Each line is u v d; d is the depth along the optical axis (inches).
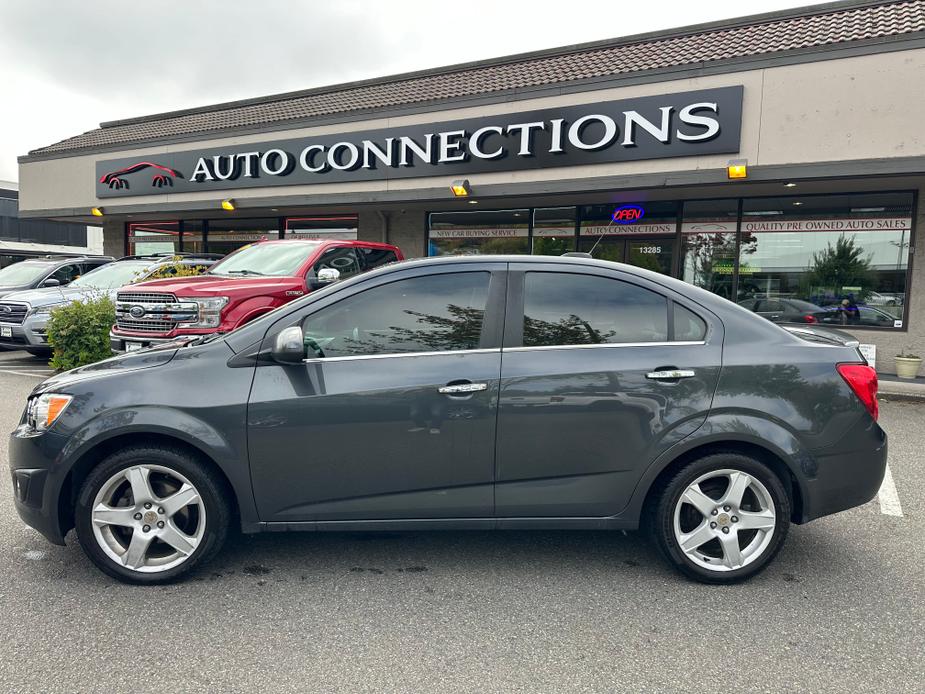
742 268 439.5
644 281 134.0
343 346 129.7
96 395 126.0
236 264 323.9
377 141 491.8
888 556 145.6
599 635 112.1
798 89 355.3
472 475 128.3
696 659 105.0
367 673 100.6
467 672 101.0
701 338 131.1
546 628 114.3
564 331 130.8
